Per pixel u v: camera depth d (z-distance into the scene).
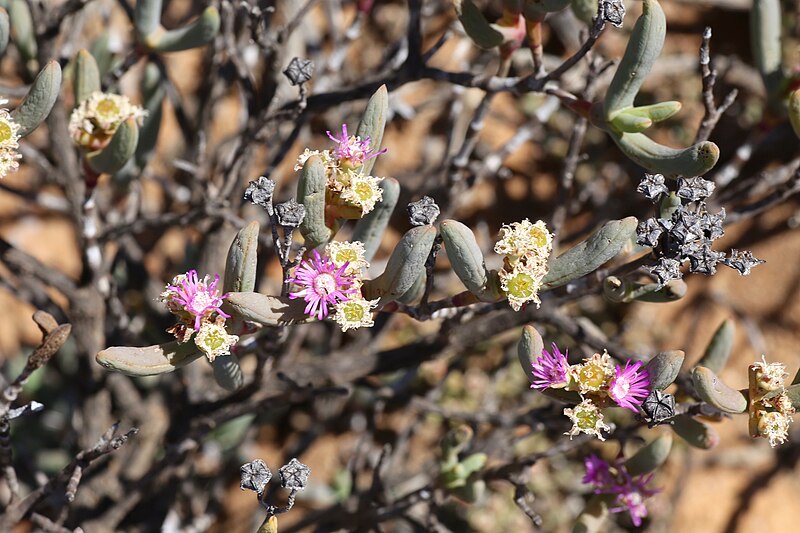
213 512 3.86
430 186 3.94
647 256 2.02
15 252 3.09
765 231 5.14
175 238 5.19
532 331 1.85
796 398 1.90
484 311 2.50
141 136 2.96
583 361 1.89
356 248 1.85
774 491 5.12
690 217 1.76
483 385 5.19
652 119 2.11
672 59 5.20
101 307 3.30
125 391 3.73
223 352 1.80
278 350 2.80
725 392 1.85
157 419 3.88
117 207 4.31
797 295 5.09
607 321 5.25
